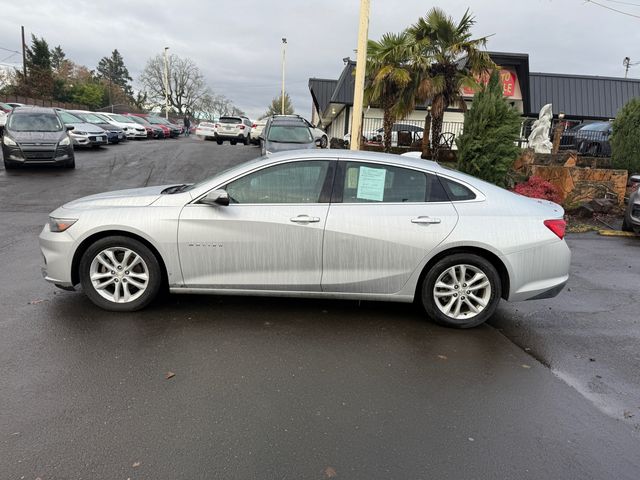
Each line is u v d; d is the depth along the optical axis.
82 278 4.58
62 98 66.19
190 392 3.32
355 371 3.74
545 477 2.62
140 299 4.60
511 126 11.38
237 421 3.01
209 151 22.12
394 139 19.16
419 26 13.86
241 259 4.50
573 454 2.83
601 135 17.92
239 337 4.24
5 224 8.77
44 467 2.54
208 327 4.41
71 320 4.43
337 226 4.43
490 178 11.59
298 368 3.74
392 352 4.09
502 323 4.94
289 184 4.55
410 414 3.18
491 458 2.76
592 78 28.98
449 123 19.73
